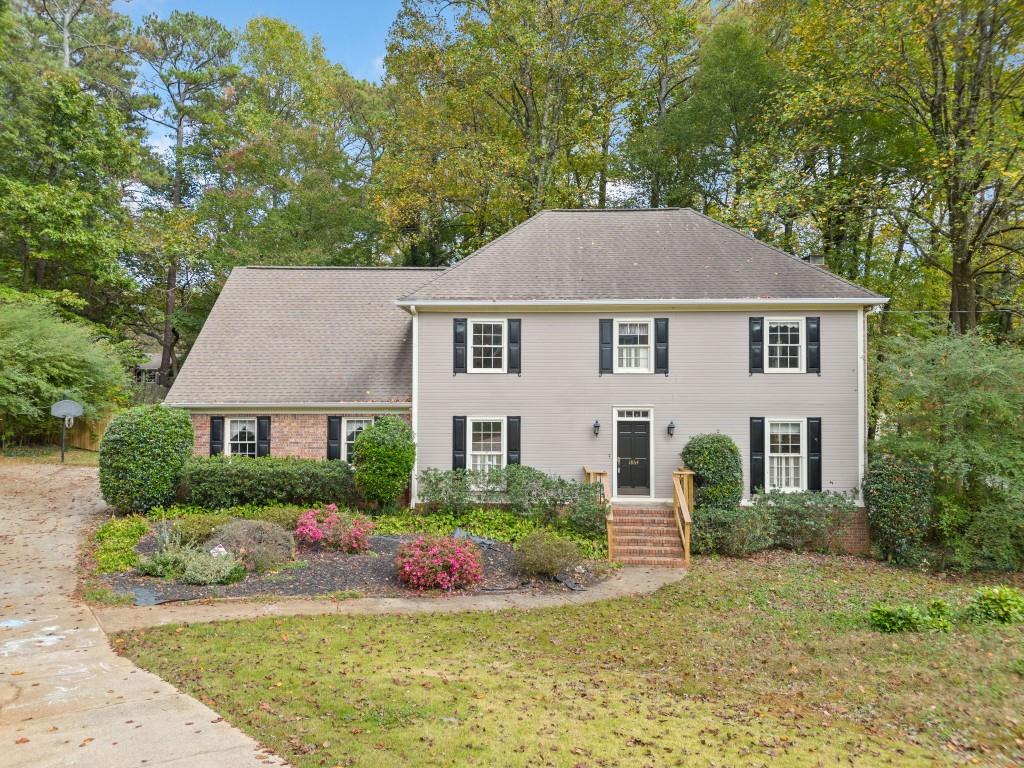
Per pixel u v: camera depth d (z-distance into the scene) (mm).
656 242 19031
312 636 9336
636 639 10125
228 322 20266
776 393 17250
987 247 21859
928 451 15719
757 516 15891
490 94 28938
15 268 28219
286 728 6094
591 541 15570
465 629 10195
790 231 25516
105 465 15539
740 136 26891
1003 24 18297
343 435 18297
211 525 13719
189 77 34562
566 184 30078
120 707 6621
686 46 29703
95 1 34219
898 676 8305
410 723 6266
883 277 25141
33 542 13789
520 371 17641
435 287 17766
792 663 9016
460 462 17594
